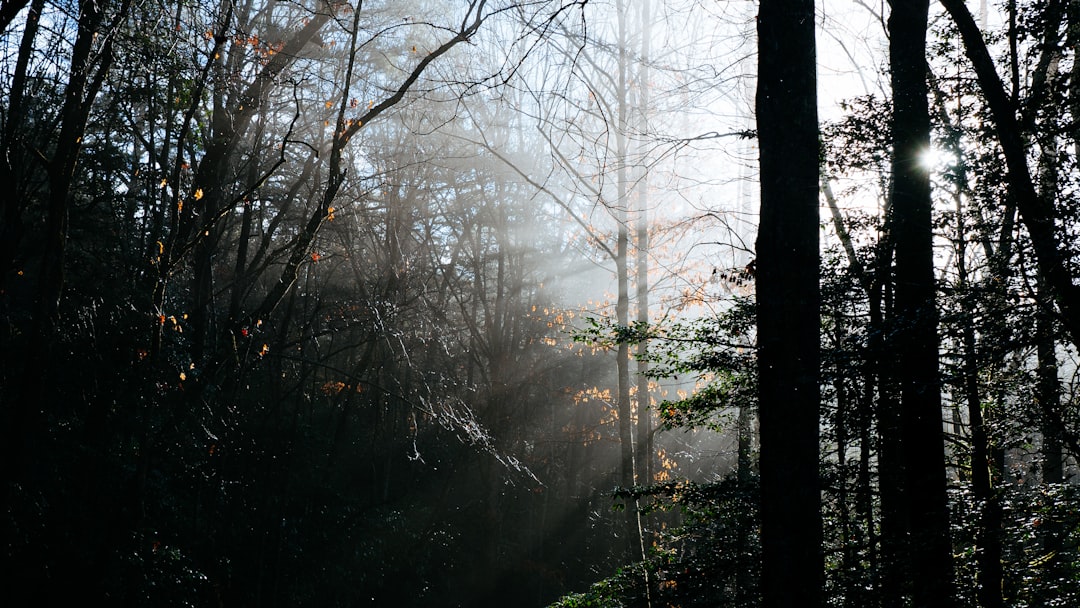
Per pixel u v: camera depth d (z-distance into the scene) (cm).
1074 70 1012
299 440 2248
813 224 666
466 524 2834
